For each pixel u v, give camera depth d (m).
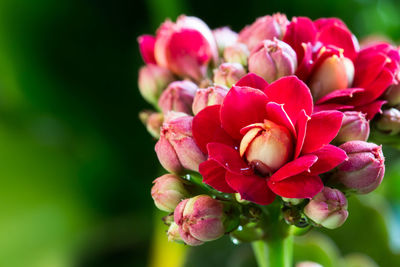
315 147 0.13
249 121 0.14
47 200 0.19
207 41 0.15
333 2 0.19
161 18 0.19
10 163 0.19
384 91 0.15
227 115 0.14
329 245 0.17
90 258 0.19
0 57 0.19
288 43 0.15
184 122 0.14
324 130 0.13
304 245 0.17
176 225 0.14
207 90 0.14
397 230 0.19
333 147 0.13
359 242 0.18
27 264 0.19
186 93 0.15
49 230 0.19
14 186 0.19
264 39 0.15
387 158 0.19
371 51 0.15
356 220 0.18
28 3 0.19
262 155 0.13
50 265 0.19
